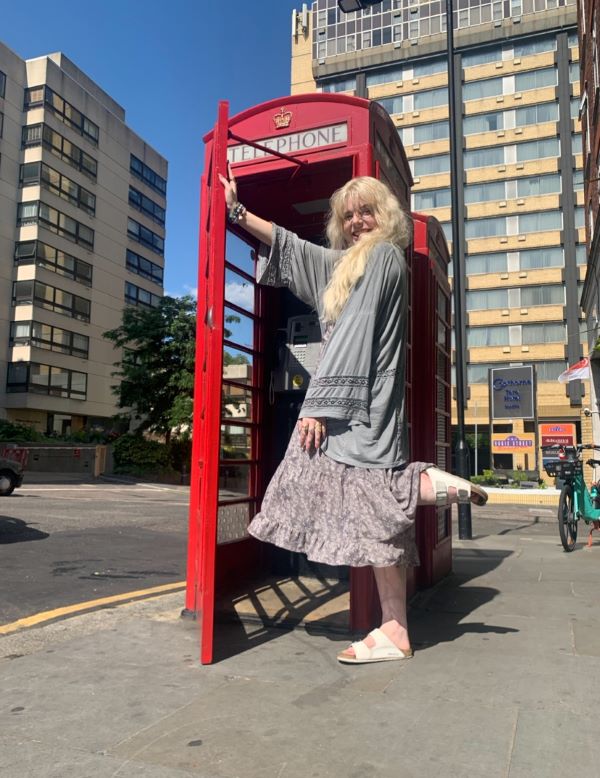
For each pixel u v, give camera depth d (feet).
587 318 72.79
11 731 7.84
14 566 21.12
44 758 7.13
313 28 157.79
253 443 15.62
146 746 7.39
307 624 12.34
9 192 126.31
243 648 11.16
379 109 12.86
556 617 13.29
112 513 39.99
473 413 137.39
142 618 13.48
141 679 9.62
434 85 146.30
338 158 12.44
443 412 19.17
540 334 135.03
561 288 134.62
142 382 87.35
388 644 10.30
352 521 9.04
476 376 138.72
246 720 8.07
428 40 146.10
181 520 36.86
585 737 7.48
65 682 9.53
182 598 15.67
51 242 130.41
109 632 12.34
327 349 9.41
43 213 128.26
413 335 16.16
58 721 8.12
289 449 9.83
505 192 139.44
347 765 6.86
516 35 139.23
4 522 31.99
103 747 7.38
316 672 9.86
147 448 89.20
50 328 129.70
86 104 141.90
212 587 10.44
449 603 14.67
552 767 6.77
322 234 15.99
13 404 123.85
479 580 17.76
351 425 9.32
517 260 137.69
